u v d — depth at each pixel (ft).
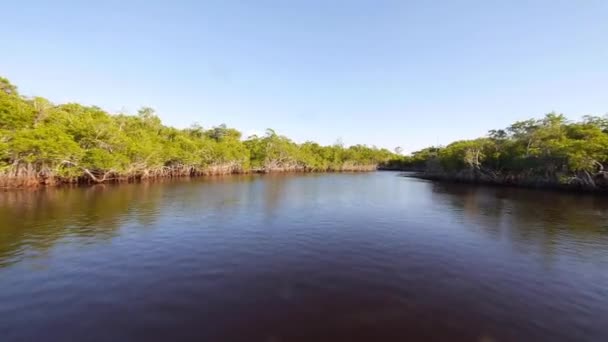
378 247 53.62
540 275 41.29
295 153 361.51
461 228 69.36
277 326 27.43
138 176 193.36
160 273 39.63
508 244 56.44
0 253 46.24
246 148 327.26
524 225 72.90
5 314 28.58
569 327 28.22
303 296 33.68
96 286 35.29
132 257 45.73
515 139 212.02
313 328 27.20
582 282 38.99
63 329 26.37
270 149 333.01
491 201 117.39
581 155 136.36
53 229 61.05
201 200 106.93
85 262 43.16
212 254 48.01
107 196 110.93
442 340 25.75
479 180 231.71
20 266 41.06
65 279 37.06
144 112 267.39
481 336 26.45
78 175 144.97
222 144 275.18
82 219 70.85
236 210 88.33
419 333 26.73
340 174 339.16
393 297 33.78
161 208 88.28
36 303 30.86
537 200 120.98
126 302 31.48
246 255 47.85
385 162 519.19
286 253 49.26
